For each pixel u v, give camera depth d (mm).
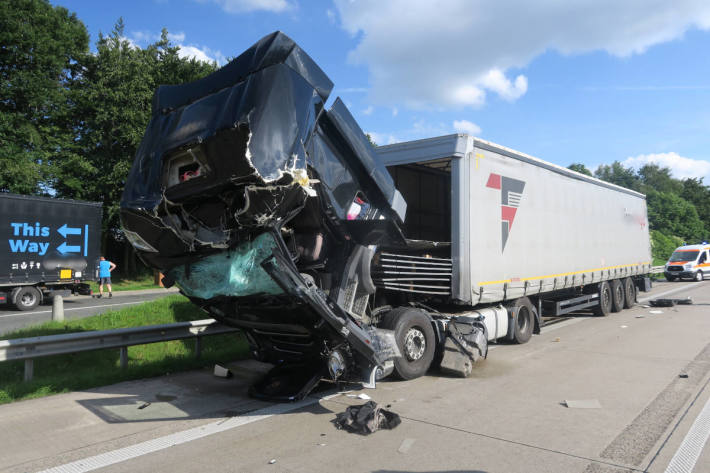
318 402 5574
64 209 17250
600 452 4102
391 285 6531
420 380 6574
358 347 5332
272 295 4723
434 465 3838
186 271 4973
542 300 11016
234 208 4359
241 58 4766
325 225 5301
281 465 3846
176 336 7289
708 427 4703
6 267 15672
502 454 4055
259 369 7164
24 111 25172
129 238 4871
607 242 13492
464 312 8016
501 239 8594
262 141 4168
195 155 4434
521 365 7434
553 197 10617
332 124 5188
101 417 5043
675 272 28422
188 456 4035
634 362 7582
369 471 3730
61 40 26281
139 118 26531
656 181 113938
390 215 6035
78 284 17703
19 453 4098
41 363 6992
